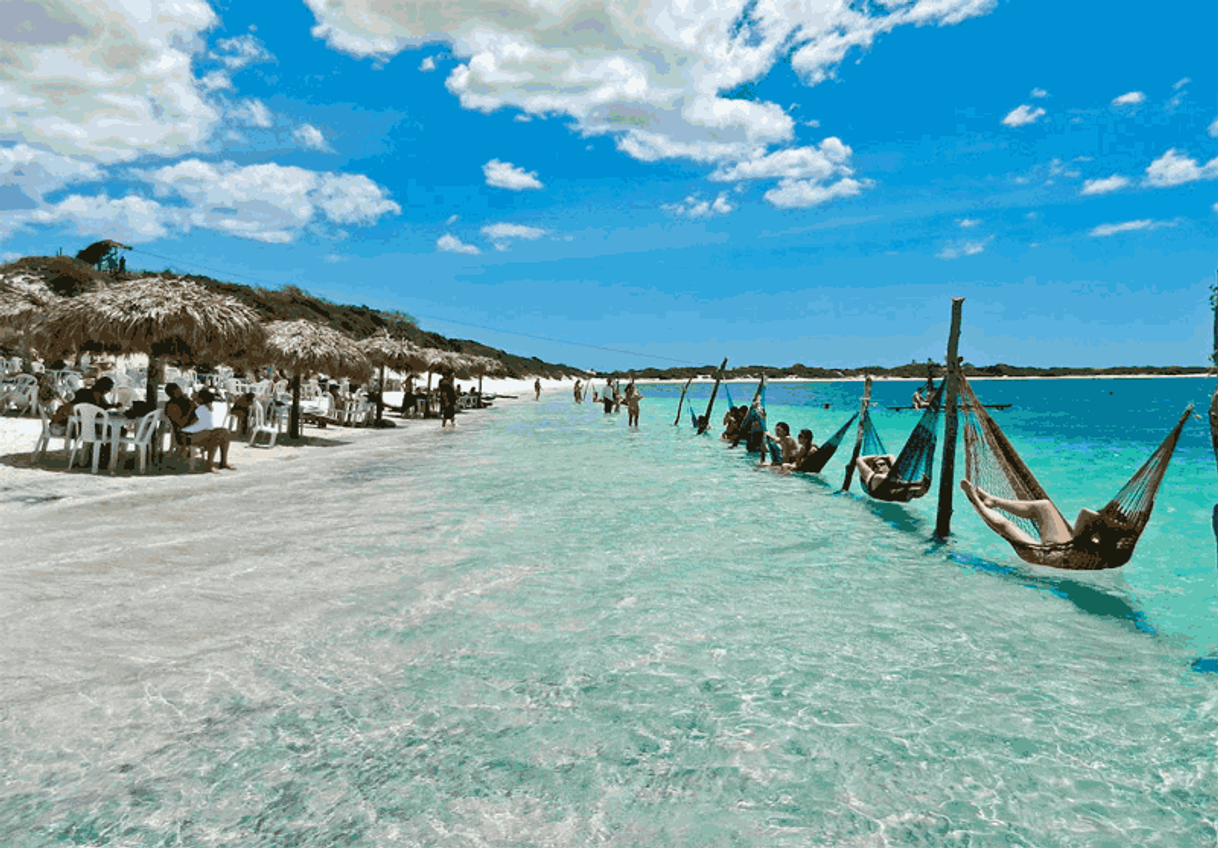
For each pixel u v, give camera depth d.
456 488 10.87
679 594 5.77
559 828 2.73
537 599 5.52
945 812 2.91
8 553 6.19
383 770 3.09
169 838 2.58
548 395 71.06
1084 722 3.71
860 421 11.69
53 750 3.13
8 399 16.95
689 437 22.72
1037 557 6.60
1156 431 28.27
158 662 4.09
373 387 30.23
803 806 2.92
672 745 3.38
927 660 4.53
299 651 4.35
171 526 7.53
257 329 12.79
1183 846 2.72
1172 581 6.61
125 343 11.12
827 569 6.73
